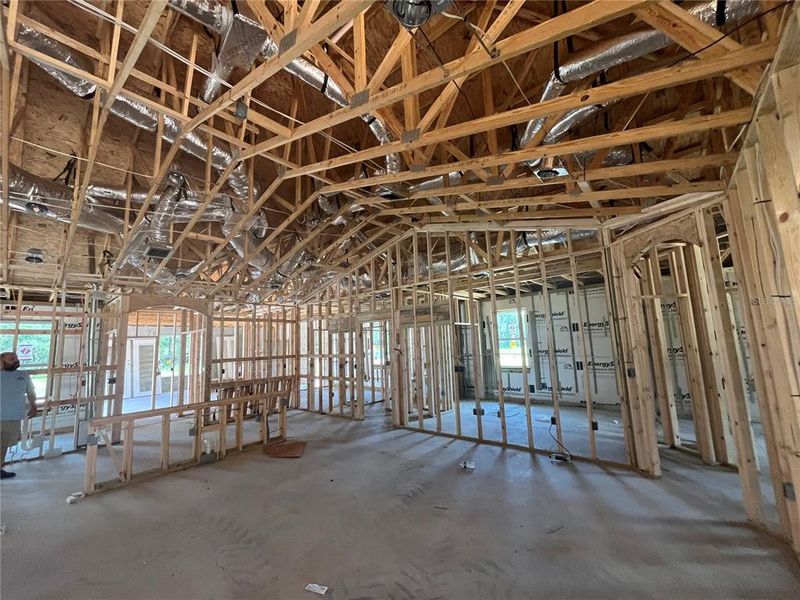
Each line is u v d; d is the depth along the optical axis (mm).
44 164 4062
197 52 3287
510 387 9703
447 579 2484
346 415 8008
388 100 2590
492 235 6539
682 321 4961
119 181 4539
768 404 2916
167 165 3713
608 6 1809
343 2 1906
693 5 2090
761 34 2494
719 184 3371
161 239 5156
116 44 2684
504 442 5570
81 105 3635
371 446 5668
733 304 6312
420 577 2514
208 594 2387
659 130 2652
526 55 3246
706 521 3160
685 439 5617
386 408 8523
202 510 3594
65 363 7949
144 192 4508
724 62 2057
